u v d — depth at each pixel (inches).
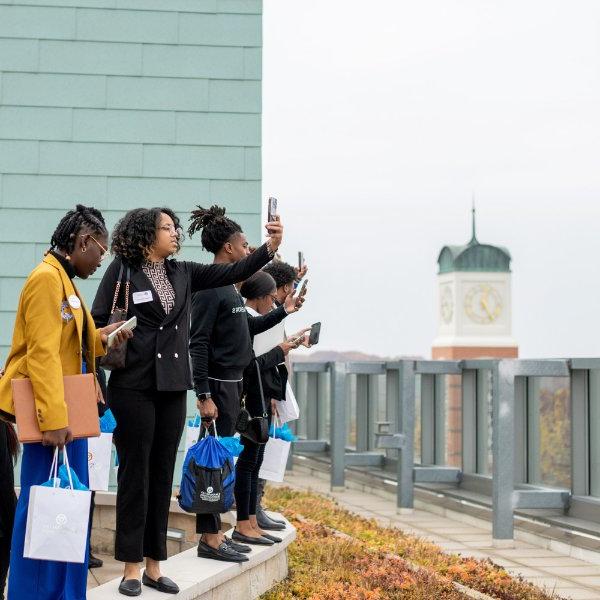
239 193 339.3
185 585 185.8
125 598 175.2
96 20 337.7
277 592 227.8
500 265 1781.5
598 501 336.8
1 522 178.1
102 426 224.8
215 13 340.8
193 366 203.6
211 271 191.8
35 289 159.5
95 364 177.8
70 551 155.6
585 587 278.2
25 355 161.3
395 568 265.3
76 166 335.0
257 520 250.4
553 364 349.7
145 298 179.3
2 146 332.8
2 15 335.0
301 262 233.0
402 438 440.8
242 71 341.1
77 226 165.5
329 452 593.6
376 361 527.5
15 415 158.6
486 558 318.0
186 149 338.0
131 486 179.0
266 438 218.7
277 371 235.3
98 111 336.2
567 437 355.9
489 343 1777.8
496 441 350.3
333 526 353.1
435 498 446.3
